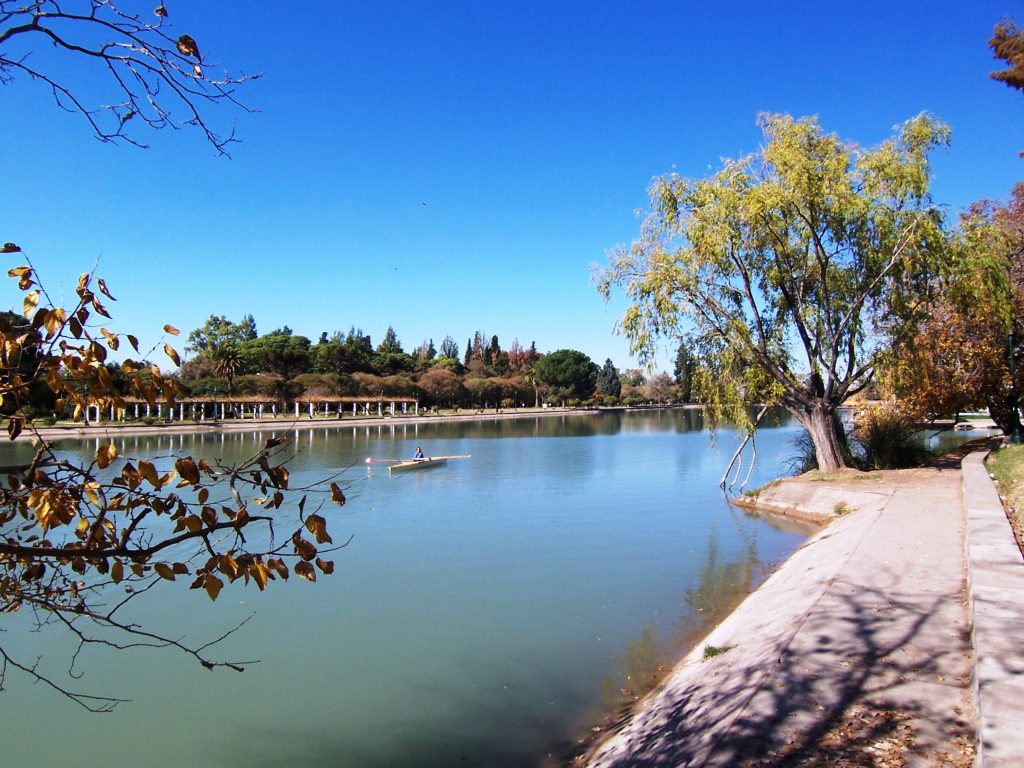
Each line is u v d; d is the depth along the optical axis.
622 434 62.06
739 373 20.45
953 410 23.86
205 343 99.50
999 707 4.26
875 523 11.66
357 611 11.66
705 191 19.94
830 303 20.36
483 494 25.55
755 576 13.20
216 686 8.79
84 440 42.56
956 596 7.38
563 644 10.02
